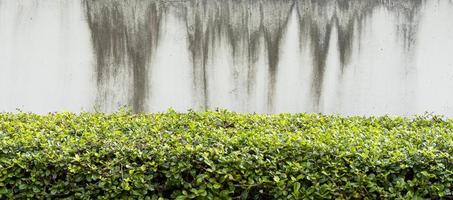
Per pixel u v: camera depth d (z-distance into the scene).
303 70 6.70
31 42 6.55
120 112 5.79
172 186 3.93
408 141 4.41
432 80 6.73
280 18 6.67
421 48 6.73
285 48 6.68
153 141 4.27
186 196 3.84
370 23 6.70
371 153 4.00
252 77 6.66
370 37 6.71
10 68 6.56
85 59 6.58
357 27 6.71
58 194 3.92
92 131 4.68
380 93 6.71
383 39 6.71
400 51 6.72
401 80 6.72
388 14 6.70
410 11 6.71
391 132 4.83
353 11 6.70
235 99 6.64
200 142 4.20
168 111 5.73
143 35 6.62
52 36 6.56
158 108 6.62
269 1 6.66
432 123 5.45
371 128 5.00
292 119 5.44
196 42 6.63
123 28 6.61
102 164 3.96
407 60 6.72
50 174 3.95
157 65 6.62
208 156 3.93
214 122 5.20
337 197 3.80
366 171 3.85
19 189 3.95
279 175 3.86
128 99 6.62
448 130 4.94
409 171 3.89
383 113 6.71
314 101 6.70
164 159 3.93
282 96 6.68
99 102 6.60
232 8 6.63
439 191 3.76
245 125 5.07
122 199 3.88
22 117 5.41
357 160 3.92
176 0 6.62
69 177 3.92
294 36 6.69
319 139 4.32
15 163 3.94
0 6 6.54
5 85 6.56
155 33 6.62
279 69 6.68
